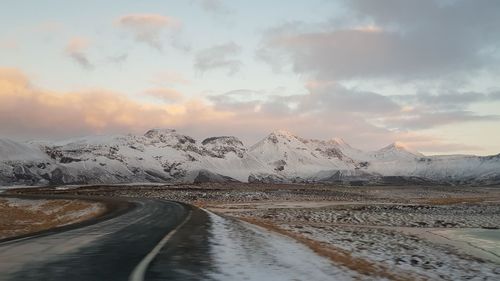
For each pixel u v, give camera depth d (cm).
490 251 2795
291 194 11625
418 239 3225
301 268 1260
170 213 3853
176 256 1332
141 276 991
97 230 2200
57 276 973
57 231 2141
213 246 1630
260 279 1048
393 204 8481
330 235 2984
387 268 1599
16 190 15112
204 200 9400
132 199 7544
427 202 9644
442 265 1981
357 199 10925
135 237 1855
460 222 5059
